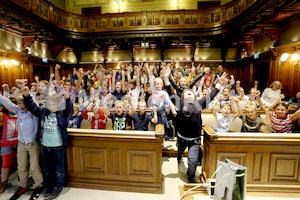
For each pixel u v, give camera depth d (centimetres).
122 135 236
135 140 234
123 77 445
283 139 219
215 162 231
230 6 898
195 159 249
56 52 1157
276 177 225
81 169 252
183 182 268
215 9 966
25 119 231
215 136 224
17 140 258
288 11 573
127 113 320
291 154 221
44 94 343
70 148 252
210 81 565
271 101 426
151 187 239
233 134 229
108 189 246
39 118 234
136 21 1055
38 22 826
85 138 244
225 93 376
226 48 1147
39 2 844
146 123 315
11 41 825
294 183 224
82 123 340
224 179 175
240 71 1126
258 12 620
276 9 577
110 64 1308
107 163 245
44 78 1103
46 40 1033
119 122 309
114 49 1298
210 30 982
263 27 729
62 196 234
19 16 711
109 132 241
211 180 200
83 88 528
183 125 258
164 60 1264
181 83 317
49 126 228
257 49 916
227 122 287
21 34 872
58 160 236
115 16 1066
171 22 1027
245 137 223
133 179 242
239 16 784
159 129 245
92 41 1102
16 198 237
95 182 250
